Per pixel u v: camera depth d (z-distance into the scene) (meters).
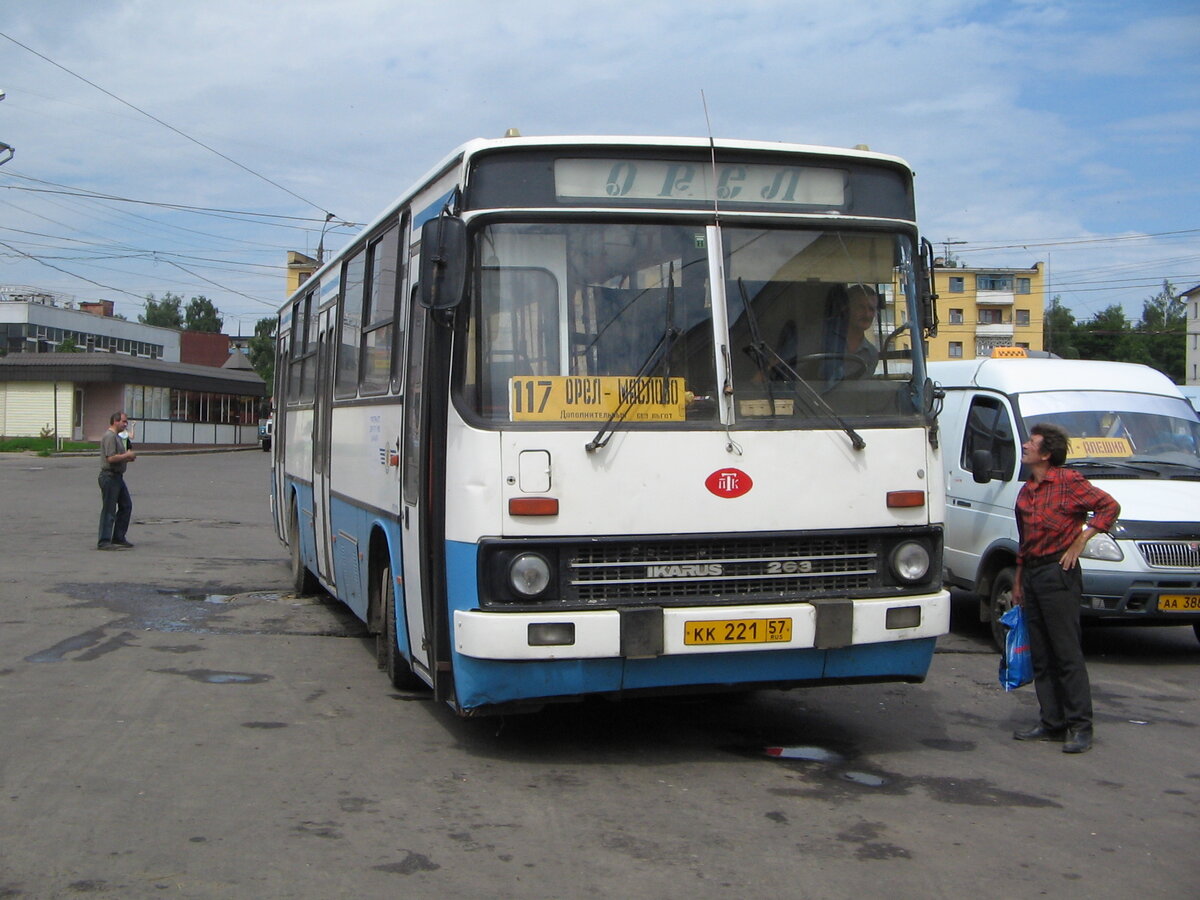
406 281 7.25
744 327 6.16
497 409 5.85
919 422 6.39
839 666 6.19
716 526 5.96
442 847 4.95
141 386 51.88
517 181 6.02
